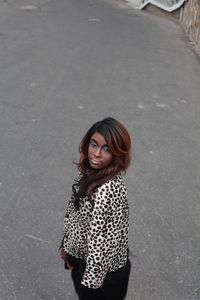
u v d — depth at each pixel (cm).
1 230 373
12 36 1015
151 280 331
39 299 307
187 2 1263
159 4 1466
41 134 552
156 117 630
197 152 535
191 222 402
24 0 1516
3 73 759
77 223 222
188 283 330
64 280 324
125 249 225
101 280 212
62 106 643
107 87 734
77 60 869
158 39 1120
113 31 1162
